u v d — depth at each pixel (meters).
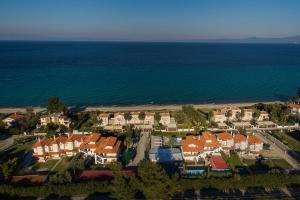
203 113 159.00
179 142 115.88
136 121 140.75
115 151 98.88
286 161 100.44
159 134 125.12
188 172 90.06
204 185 81.00
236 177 81.38
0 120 136.88
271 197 75.50
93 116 143.75
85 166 96.12
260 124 135.25
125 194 72.12
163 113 143.62
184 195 78.75
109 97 198.62
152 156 101.88
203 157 102.19
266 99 193.88
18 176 87.19
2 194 78.81
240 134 112.50
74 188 79.31
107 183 80.62
